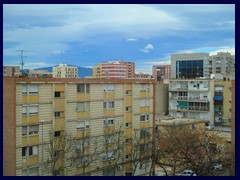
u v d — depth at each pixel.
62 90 34.19
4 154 31.64
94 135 36.38
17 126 31.33
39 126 32.81
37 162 32.66
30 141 32.22
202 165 31.95
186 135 36.25
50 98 33.41
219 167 35.09
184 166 36.94
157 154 37.25
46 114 33.22
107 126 37.56
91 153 35.94
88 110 36.00
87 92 35.88
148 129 41.12
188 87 70.88
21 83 31.45
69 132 34.62
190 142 34.88
